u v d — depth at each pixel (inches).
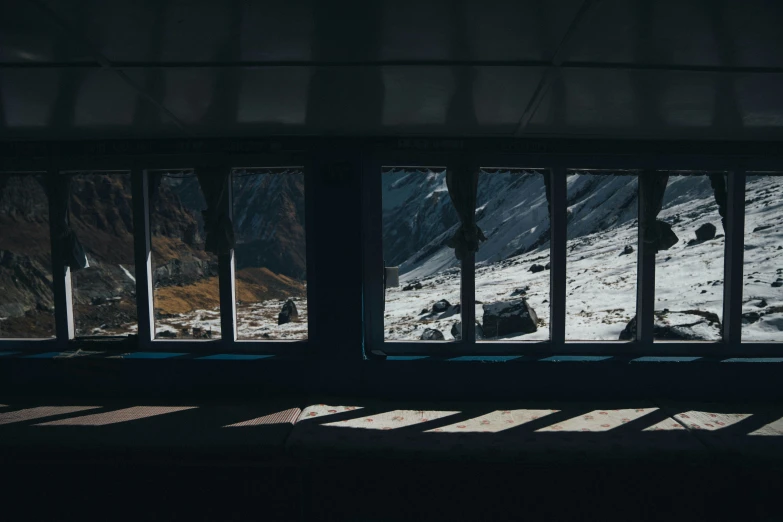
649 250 164.2
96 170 169.3
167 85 116.4
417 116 142.2
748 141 161.6
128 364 164.1
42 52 98.0
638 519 127.1
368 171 166.6
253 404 156.1
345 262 161.8
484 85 117.1
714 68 105.2
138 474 131.0
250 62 103.9
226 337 169.2
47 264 598.5
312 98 126.4
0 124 147.3
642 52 97.9
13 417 145.3
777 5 78.3
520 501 128.5
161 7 80.5
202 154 166.9
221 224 167.2
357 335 162.6
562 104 129.8
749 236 900.0
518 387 161.5
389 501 129.6
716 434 133.2
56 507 131.2
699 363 159.2
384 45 96.0
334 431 135.6
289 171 172.4
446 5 80.1
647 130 152.5
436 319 680.4
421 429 138.1
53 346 170.9
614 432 135.5
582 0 77.9
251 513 129.3
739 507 125.5
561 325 165.9
